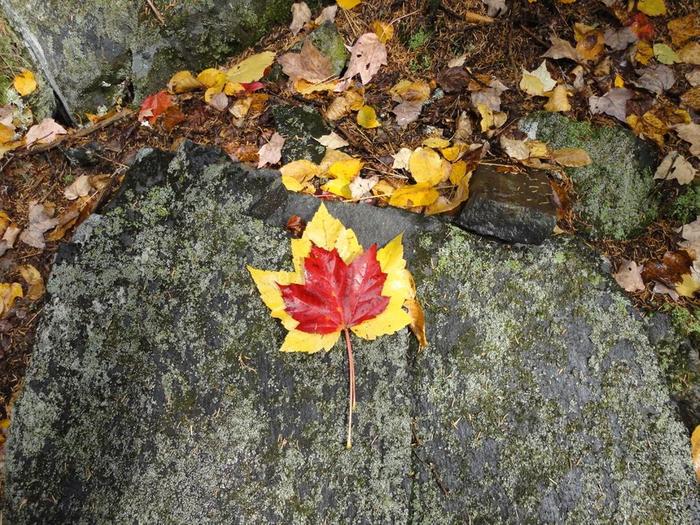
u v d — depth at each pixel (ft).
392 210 1.68
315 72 2.15
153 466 1.42
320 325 1.43
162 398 1.48
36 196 2.12
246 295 1.57
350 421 1.41
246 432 1.44
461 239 1.63
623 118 2.07
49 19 2.05
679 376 1.61
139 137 2.11
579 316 1.53
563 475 1.38
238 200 1.71
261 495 1.38
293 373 1.49
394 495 1.38
